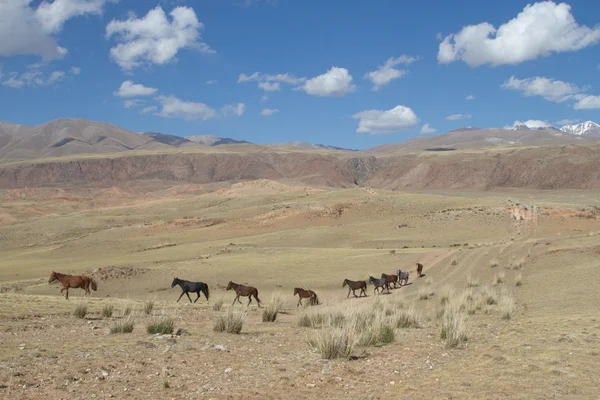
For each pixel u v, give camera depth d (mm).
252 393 8117
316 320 16688
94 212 170750
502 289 27938
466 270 42281
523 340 13055
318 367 10000
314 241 81125
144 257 75438
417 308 24562
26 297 25031
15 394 7738
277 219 109000
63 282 24188
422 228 85750
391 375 9406
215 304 23812
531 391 8250
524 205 100688
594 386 8523
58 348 11570
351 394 8133
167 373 9328
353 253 58156
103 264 70625
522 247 54000
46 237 123500
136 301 26078
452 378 9164
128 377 8969
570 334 13586
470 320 18156
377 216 107500
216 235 102250
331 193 142750
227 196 189250
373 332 13109
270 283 44625
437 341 13359
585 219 88500
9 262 83375
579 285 26469
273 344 12773
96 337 13391
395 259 51969
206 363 10258
